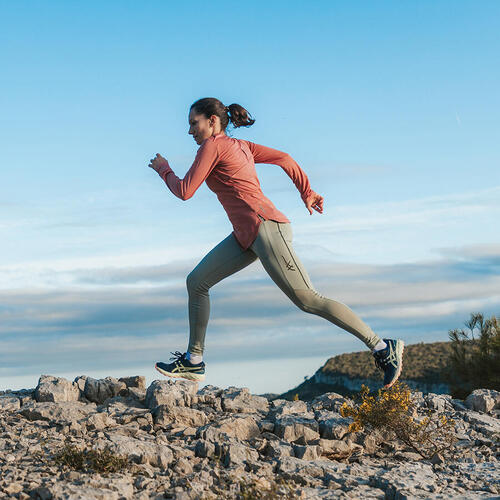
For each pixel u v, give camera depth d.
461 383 14.96
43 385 6.28
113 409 5.95
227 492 3.88
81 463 4.20
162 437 5.07
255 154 5.52
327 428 5.61
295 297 5.11
